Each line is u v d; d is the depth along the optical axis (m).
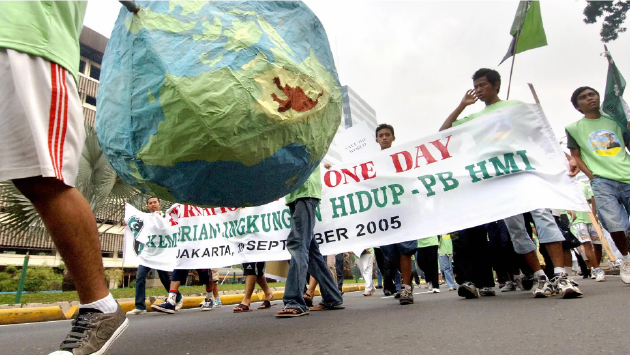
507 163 3.25
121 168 1.62
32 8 1.33
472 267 3.66
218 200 1.69
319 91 1.67
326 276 3.45
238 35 1.51
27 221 6.83
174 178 1.56
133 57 1.54
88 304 1.39
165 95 1.44
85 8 1.58
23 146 1.27
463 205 3.33
